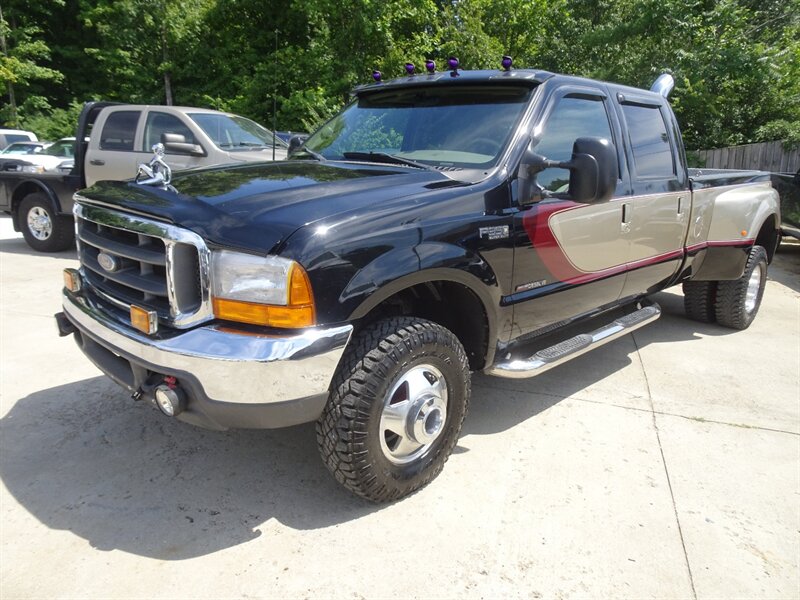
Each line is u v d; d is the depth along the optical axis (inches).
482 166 125.8
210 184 113.8
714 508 116.4
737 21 605.3
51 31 1026.7
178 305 97.0
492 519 110.6
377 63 629.3
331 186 111.0
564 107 141.3
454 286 121.3
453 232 111.5
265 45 761.6
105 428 138.9
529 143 128.8
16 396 152.9
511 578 96.4
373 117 154.7
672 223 179.6
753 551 104.8
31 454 127.3
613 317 205.0
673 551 104.0
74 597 89.7
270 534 104.8
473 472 125.9
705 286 222.2
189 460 127.3
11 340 191.0
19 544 100.5
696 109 619.2
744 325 227.9
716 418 153.9
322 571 96.4
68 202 331.9
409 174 122.0
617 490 121.0
